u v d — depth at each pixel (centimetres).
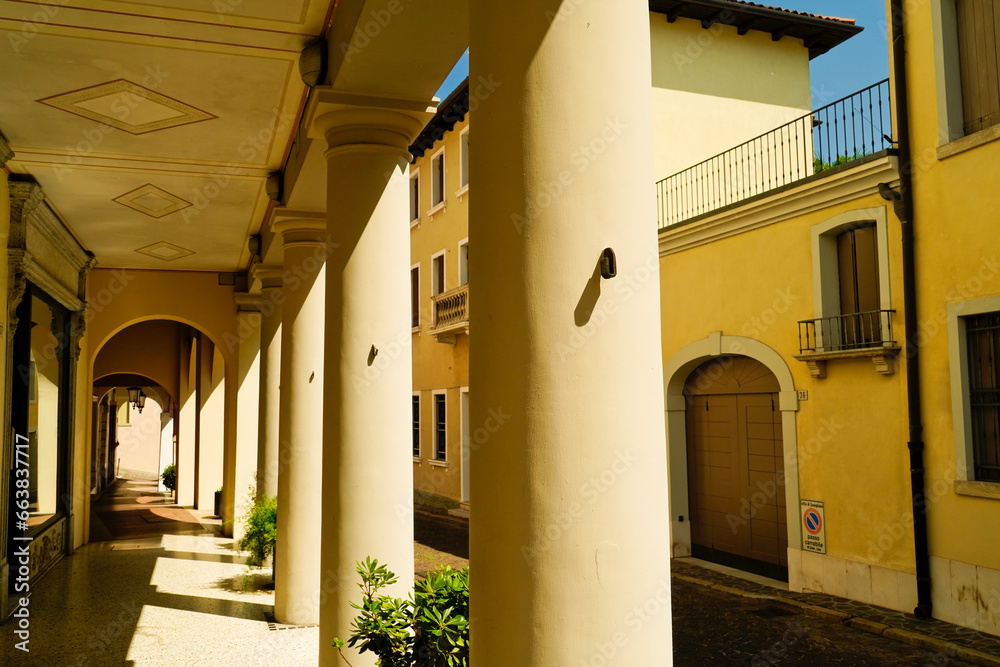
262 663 659
